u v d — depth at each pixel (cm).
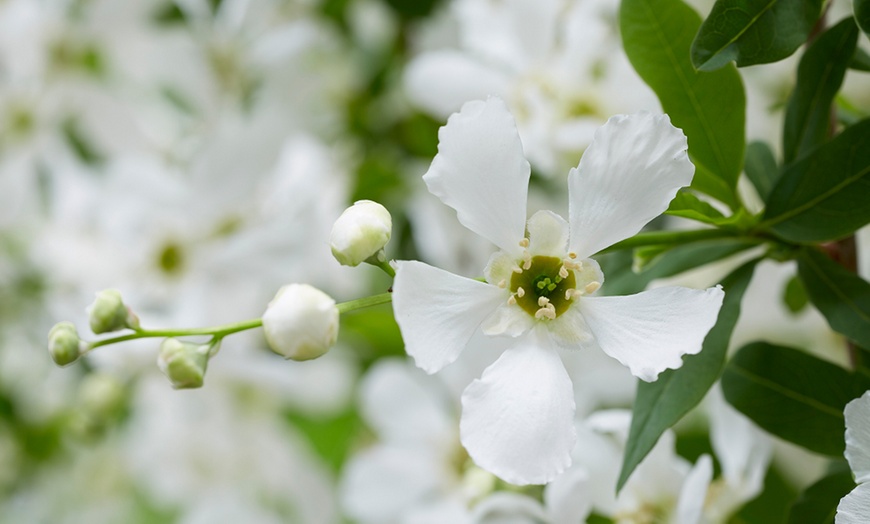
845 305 33
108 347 43
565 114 40
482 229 32
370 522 42
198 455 51
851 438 30
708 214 33
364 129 51
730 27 31
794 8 31
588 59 39
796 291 37
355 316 45
